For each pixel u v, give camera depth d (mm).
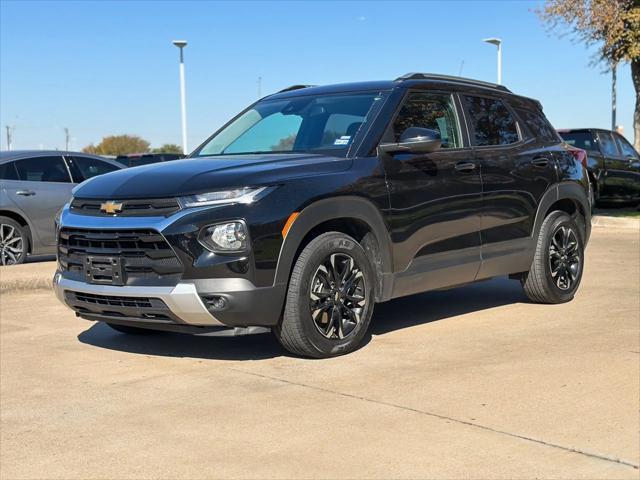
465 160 6016
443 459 3447
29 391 4602
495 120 6551
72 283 5129
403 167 5516
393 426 3852
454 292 7734
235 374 4836
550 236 6789
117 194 4934
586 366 4871
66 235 5168
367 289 5246
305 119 5926
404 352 5273
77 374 4949
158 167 5285
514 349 5324
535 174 6648
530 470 3330
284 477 3293
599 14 17156
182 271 4637
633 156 17359
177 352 5465
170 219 4668
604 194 16641
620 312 6562
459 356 5152
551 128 7242
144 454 3584
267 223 4707
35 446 3721
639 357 5078
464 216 5949
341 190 5062
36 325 6500
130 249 4789
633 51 16938
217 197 4691
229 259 4617
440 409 4090
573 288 7094
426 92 6020
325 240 4996
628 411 4055
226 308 4625
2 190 10211
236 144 6094
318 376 4730
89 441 3770
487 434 3734
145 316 4875
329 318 5078
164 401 4348
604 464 3393
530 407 4113
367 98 5840
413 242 5566
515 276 6953
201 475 3334
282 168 4984
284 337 4965
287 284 4844
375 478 3268
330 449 3580
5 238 10219
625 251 10852
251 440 3715
